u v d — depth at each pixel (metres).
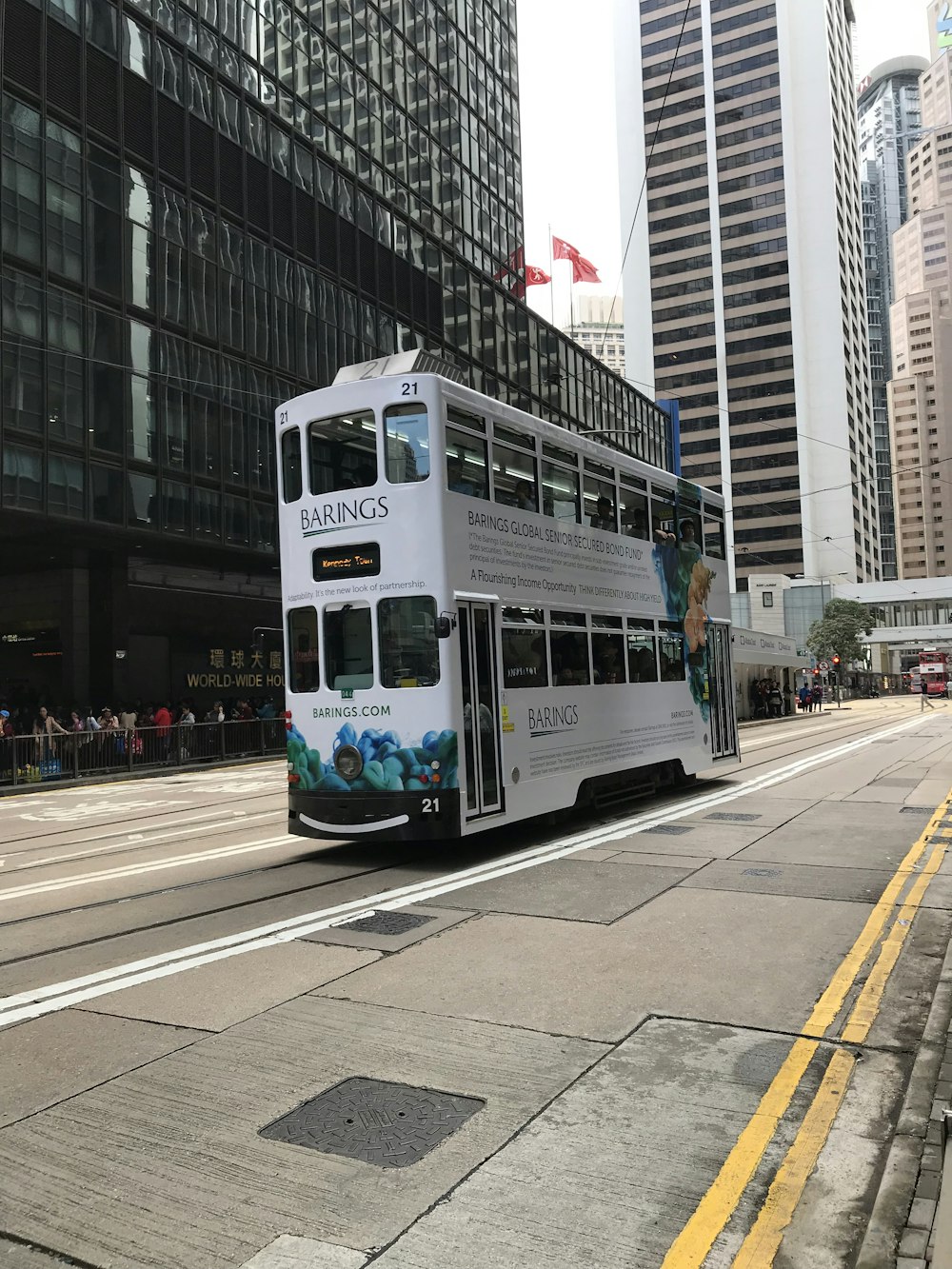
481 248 48.03
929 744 24.39
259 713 28.89
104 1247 3.04
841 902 7.36
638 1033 4.75
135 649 29.62
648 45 117.50
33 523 23.59
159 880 9.07
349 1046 4.64
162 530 26.33
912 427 161.62
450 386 9.44
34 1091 4.23
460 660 9.14
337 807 9.26
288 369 31.45
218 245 29.06
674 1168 3.45
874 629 96.75
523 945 6.31
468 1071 4.32
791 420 109.88
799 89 110.38
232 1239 3.06
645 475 13.68
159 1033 4.89
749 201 111.81
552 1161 3.51
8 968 6.19
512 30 54.06
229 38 30.30
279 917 7.30
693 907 7.25
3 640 30.14
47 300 23.48
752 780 16.30
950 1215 2.99
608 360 158.38
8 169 22.73
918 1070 4.14
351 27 37.53
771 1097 4.02
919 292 166.00
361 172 37.38
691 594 14.91
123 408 25.39
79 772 21.36
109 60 25.62
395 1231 3.08
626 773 12.67
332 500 9.54
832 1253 2.92
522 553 10.38
